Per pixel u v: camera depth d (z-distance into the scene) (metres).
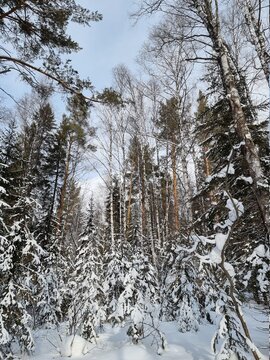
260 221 5.52
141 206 17.69
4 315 6.49
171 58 10.56
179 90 10.47
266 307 5.65
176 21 7.14
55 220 14.36
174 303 9.45
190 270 8.95
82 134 16.56
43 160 20.39
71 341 7.75
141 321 7.09
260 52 5.50
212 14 6.14
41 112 18.78
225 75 5.67
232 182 6.14
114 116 16.19
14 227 7.34
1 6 6.98
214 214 6.21
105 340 8.27
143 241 15.98
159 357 6.18
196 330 8.45
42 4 6.95
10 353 6.70
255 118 6.92
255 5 6.00
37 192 18.36
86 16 7.40
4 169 8.36
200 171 13.02
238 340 4.54
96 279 8.85
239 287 6.07
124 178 16.33
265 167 6.19
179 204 12.18
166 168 12.57
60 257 13.23
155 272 11.05
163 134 11.60
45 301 10.30
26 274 7.72
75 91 7.86
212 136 7.11
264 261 5.25
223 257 3.28
